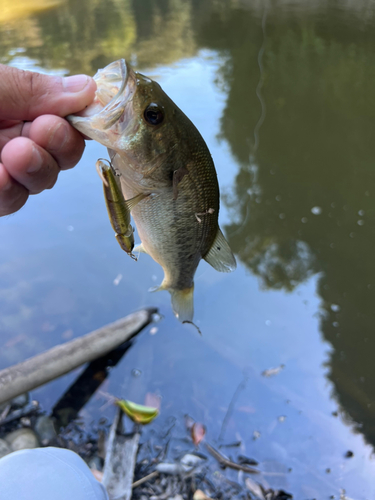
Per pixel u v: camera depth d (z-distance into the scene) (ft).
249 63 4.27
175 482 1.15
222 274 1.92
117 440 1.24
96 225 2.10
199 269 1.95
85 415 1.31
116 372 1.45
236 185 2.56
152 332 1.59
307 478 1.17
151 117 0.70
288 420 1.32
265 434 1.28
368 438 1.26
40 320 1.61
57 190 2.37
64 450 0.92
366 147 2.95
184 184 0.77
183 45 4.78
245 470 1.18
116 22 5.67
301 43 4.75
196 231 0.83
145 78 0.72
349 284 1.88
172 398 1.37
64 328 1.58
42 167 0.67
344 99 3.60
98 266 1.86
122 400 1.34
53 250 1.94
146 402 1.35
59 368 1.37
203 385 1.41
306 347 1.58
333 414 1.34
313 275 1.94
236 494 1.13
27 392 1.35
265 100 3.55
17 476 0.80
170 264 0.86
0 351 1.47
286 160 2.81
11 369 1.32
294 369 1.49
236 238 2.16
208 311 1.73
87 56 4.32
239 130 3.11
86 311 1.66
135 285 1.78
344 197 2.46
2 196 0.67
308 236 2.17
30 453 0.87
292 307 1.77
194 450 1.23
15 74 0.65
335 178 2.63
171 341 1.57
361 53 4.42
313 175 2.66
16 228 2.07
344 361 1.53
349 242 2.12
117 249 1.97
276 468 1.19
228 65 4.22
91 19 5.80
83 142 0.71
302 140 3.04
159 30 5.31
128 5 6.61
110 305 1.69
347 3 5.98
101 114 0.68
